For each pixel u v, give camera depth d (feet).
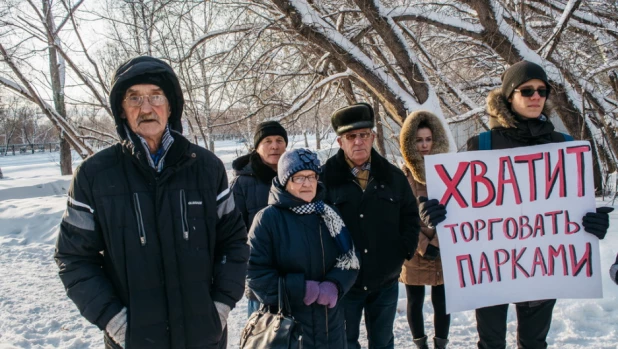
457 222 8.87
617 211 21.20
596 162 26.25
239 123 30.07
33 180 53.36
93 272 6.20
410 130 10.94
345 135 9.75
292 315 8.10
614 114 26.81
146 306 6.18
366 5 22.44
